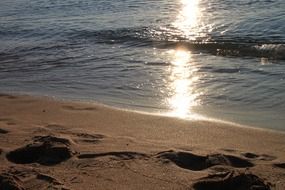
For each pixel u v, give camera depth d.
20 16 9.98
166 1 9.91
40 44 7.15
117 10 9.41
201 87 4.51
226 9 8.44
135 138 3.34
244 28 6.88
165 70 5.12
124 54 6.05
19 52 6.75
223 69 5.00
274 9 7.97
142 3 9.92
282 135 3.36
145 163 2.89
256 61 5.27
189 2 9.53
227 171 2.74
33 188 2.62
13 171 2.80
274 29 6.66
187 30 7.07
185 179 2.69
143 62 5.55
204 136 3.38
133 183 2.67
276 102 4.00
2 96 4.64
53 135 3.31
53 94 4.61
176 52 5.98
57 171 2.80
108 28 7.68
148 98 4.32
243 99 4.13
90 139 3.31
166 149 3.11
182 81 4.72
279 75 4.67
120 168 2.83
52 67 5.71
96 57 6.01
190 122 3.68
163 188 2.61
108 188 2.62
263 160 2.92
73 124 3.69
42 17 9.58
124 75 5.05
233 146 3.18
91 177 2.73
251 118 3.72
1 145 3.18
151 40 6.70
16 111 4.12
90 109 4.09
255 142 3.25
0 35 8.13
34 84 5.02
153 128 3.57
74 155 3.00
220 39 6.38
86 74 5.22
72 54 6.30
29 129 3.56
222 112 3.88
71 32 7.71
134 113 3.94
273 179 2.67
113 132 3.49
